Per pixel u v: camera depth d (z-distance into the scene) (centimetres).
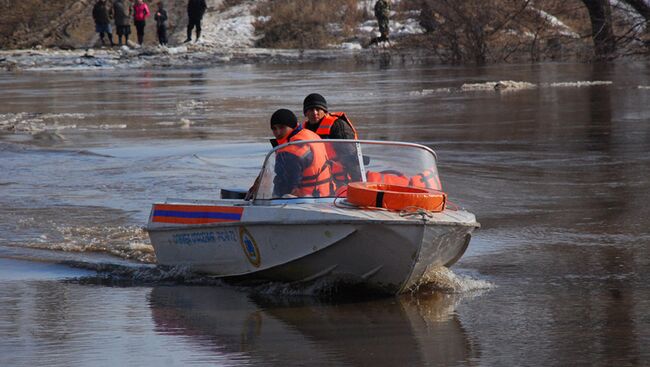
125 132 6688
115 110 8175
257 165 5175
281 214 2672
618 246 3338
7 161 5422
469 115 7400
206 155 5534
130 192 4484
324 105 3166
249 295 2783
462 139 6097
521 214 3906
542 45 14862
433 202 2638
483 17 14062
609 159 5259
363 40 18012
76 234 3650
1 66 14362
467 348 2250
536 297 2708
